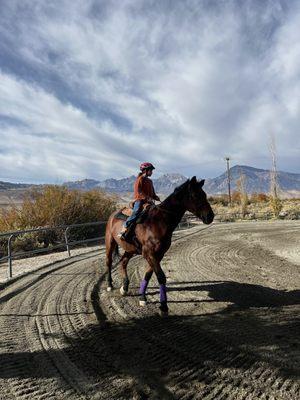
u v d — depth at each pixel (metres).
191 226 28.19
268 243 17.36
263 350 5.13
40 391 4.14
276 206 35.06
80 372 4.56
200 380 4.34
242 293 8.26
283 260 13.02
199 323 6.29
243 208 36.25
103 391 4.13
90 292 8.23
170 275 10.19
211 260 12.70
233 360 4.84
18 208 18.81
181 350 5.17
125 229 7.10
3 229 17.28
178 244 16.92
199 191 6.65
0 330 5.99
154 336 5.70
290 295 8.15
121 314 6.76
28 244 16.12
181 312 6.89
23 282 9.20
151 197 7.36
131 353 5.09
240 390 4.12
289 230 23.03
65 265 11.52
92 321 6.39
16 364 4.79
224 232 22.61
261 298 7.87
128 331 5.92
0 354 5.09
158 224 6.71
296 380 4.31
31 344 5.43
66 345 5.39
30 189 19.75
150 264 6.82
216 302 7.55
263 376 4.41
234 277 9.98
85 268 11.02
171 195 6.76
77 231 18.67
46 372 4.57
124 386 4.23
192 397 3.99
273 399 3.94
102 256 13.33
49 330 5.98
